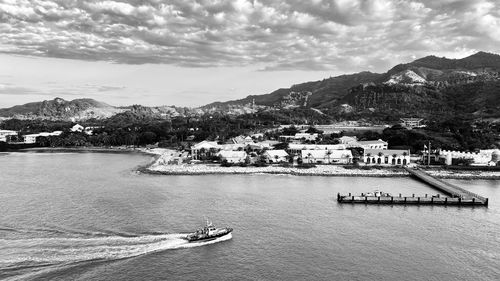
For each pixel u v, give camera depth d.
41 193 176.25
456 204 165.88
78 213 141.62
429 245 116.81
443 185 196.25
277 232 125.19
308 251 110.44
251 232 124.62
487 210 157.88
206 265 100.44
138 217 137.50
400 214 150.00
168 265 99.81
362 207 159.12
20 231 120.25
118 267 97.31
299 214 145.75
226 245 113.56
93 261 99.94
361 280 94.19
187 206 154.25
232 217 140.12
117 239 114.88
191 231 123.25
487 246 116.62
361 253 109.75
